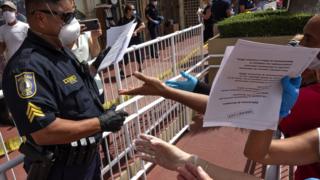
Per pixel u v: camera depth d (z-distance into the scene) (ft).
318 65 4.33
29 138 5.49
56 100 5.41
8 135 12.09
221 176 4.60
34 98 5.01
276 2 40.09
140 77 6.29
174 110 14.75
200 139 15.05
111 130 5.76
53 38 5.70
